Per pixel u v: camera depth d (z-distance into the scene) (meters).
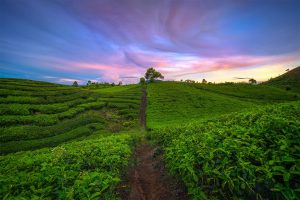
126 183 9.45
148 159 15.00
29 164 10.89
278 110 12.09
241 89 117.31
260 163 6.10
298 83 137.38
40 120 39.38
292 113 10.34
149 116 54.94
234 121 12.54
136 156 16.19
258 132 7.91
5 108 39.28
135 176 10.95
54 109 46.84
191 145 9.12
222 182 5.95
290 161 5.51
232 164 6.33
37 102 48.81
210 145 8.11
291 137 6.77
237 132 8.68
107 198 7.01
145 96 86.38
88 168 9.95
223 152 7.07
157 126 41.03
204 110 64.81
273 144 6.74
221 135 9.12
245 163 5.84
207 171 6.33
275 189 4.82
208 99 82.75
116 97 74.44
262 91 109.69
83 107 54.75
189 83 143.12
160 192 8.53
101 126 42.12
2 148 26.41
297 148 5.81
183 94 92.44
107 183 7.34
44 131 34.84
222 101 79.56
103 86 146.75
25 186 7.39
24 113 40.59
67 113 46.44
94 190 6.89
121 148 14.45
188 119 51.25
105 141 18.97
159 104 70.25
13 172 9.73
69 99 58.62
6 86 53.91
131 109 60.69
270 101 83.38
